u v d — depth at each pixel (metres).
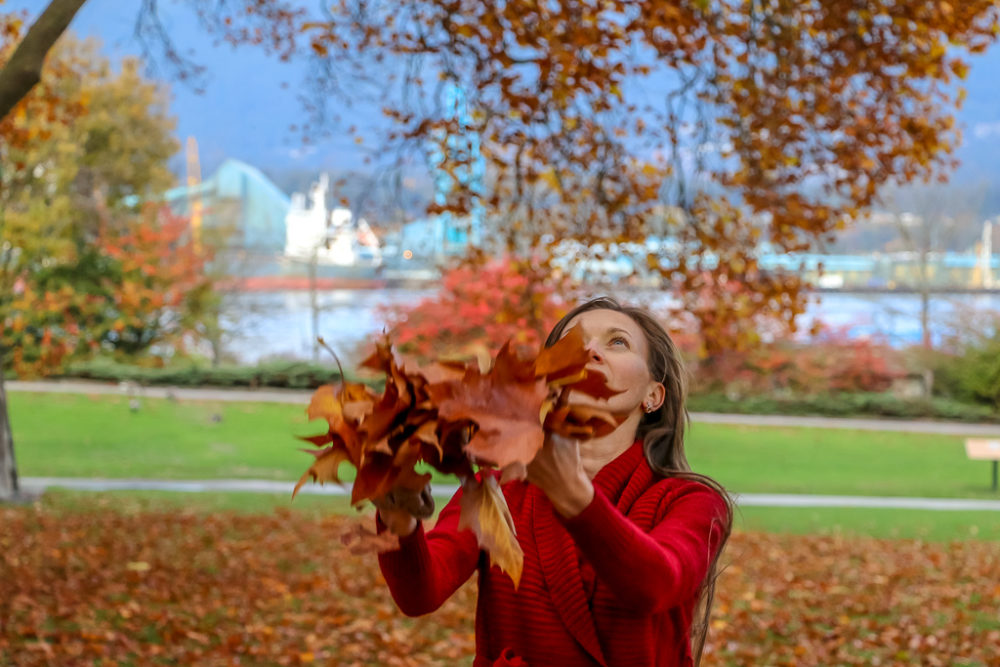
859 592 10.02
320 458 1.15
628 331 1.88
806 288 10.35
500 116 9.06
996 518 17.27
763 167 9.45
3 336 34.94
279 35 10.05
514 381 1.10
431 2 8.28
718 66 8.94
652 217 10.25
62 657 6.55
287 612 8.55
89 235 36.91
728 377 33.25
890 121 9.55
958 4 8.23
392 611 8.65
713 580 1.85
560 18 8.14
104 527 13.72
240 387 35.75
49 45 5.02
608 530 1.29
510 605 1.71
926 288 36.38
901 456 26.41
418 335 25.30
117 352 37.94
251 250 41.28
